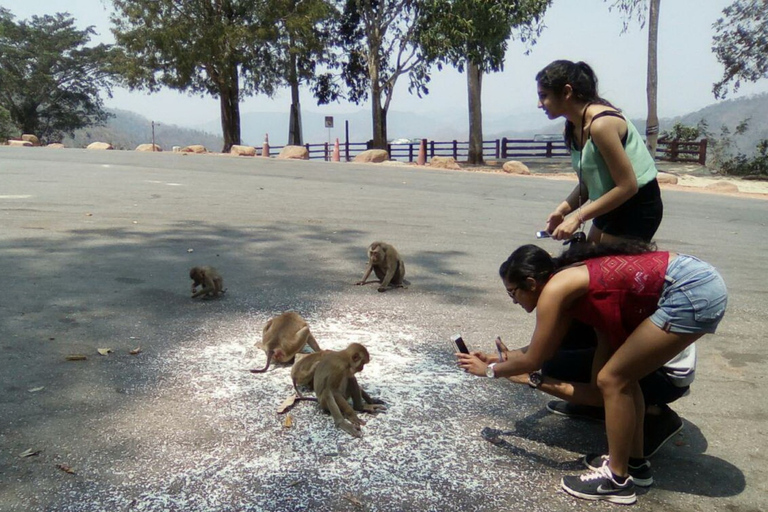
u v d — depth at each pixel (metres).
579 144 3.75
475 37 25.89
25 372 4.00
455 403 3.96
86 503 2.82
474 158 29.52
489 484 3.14
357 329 5.10
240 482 3.03
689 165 31.25
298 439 3.43
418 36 27.56
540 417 3.85
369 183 16.28
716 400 4.20
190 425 3.50
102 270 6.42
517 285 3.12
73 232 8.17
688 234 10.70
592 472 3.11
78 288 5.76
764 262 8.50
